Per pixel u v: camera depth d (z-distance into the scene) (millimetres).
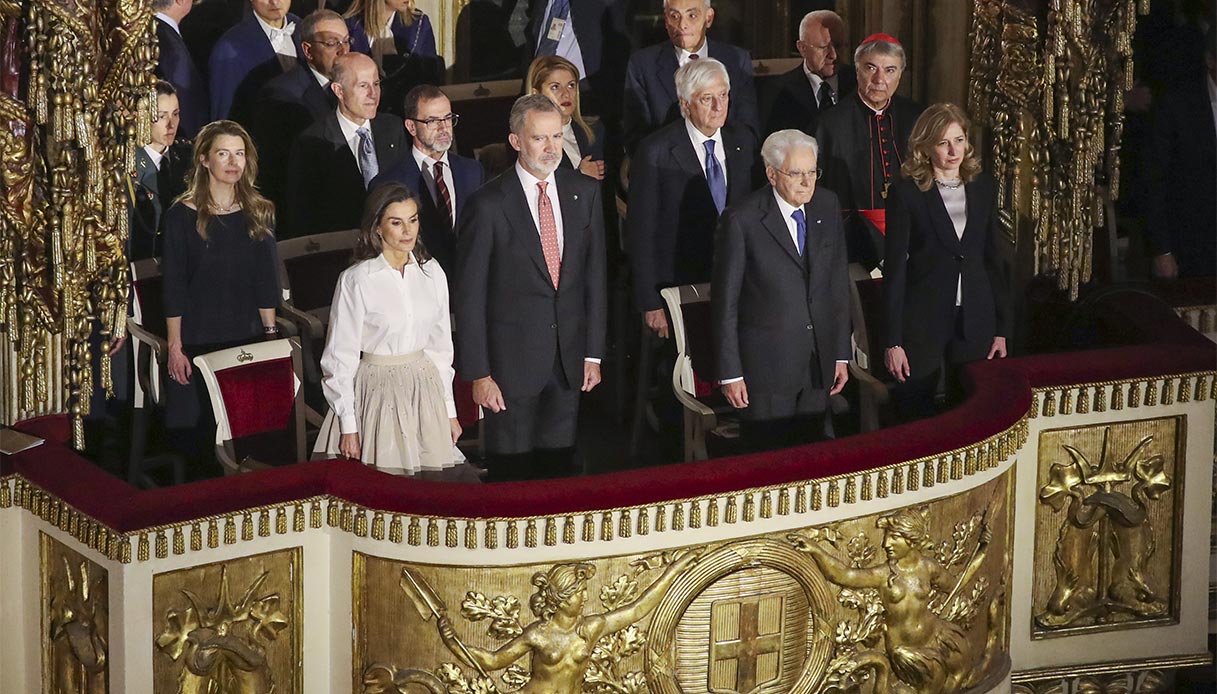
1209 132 33000
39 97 23656
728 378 28953
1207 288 32438
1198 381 29359
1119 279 33906
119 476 29000
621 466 30531
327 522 25406
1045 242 31906
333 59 32406
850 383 31781
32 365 25297
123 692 24500
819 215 29172
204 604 24859
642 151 31281
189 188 29844
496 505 24484
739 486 25391
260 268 29844
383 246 26500
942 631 27438
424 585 24922
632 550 25250
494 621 24953
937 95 35406
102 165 24453
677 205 31312
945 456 26656
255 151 29953
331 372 26578
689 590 25625
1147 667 30141
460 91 34969
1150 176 33094
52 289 24844
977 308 30609
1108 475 29422
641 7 35750
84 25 23516
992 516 27922
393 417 26734
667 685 25844
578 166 34000
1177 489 29828
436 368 27172
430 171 31109
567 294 29047
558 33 35469
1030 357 29312
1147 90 33000
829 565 26328
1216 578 31250
